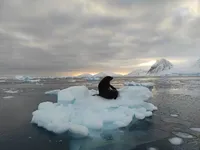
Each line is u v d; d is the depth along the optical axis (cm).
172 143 521
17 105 1197
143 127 674
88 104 741
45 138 580
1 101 1385
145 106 926
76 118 657
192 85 3222
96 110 697
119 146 513
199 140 541
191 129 646
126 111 735
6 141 557
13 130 659
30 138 580
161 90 2266
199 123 723
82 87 790
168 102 1269
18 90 2469
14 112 972
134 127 677
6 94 1905
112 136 594
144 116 783
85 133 580
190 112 927
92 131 613
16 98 1561
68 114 671
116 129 652
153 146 503
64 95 766
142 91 912
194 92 1991
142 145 512
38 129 668
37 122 723
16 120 798
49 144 534
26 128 681
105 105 731
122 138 571
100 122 623
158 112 928
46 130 655
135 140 550
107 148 503
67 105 761
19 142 550
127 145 518
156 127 674
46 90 2448
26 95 1786
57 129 615
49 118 670
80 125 608
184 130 635
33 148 504
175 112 925
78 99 754
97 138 579
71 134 600
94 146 518
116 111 720
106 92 795
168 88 2573
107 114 681
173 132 616
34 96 1694
